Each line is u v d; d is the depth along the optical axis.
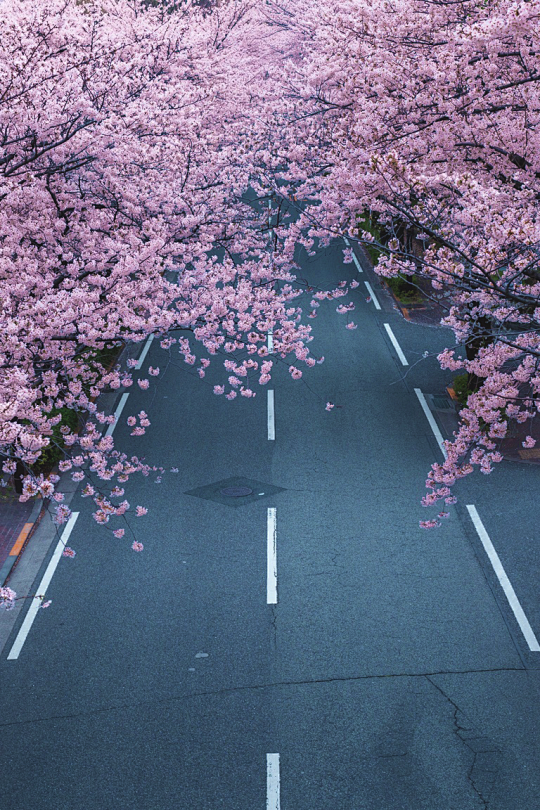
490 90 11.33
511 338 10.29
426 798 8.47
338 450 17.73
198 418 19.66
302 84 19.66
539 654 10.90
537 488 15.80
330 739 9.38
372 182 10.12
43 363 10.69
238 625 11.73
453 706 9.88
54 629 11.83
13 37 14.16
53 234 12.50
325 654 10.99
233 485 16.20
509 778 8.71
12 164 12.52
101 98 14.16
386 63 13.39
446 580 12.78
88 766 9.09
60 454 17.02
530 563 13.21
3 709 10.13
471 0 12.77
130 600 12.47
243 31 37.38
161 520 14.91
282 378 22.09
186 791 8.66
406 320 26.88
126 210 13.48
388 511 15.03
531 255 8.05
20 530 14.79
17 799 8.65
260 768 8.95
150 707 10.04
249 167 15.25
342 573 13.02
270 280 13.70
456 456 10.17
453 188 9.08
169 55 20.19
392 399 20.64
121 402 20.69
